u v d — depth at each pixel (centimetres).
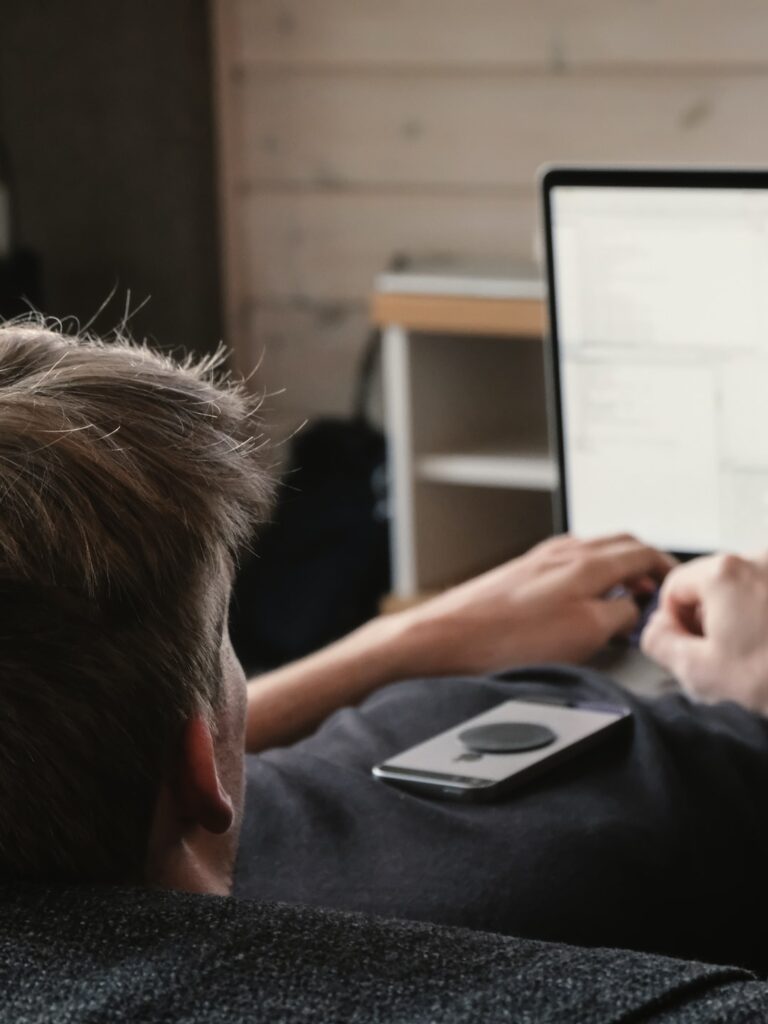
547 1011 38
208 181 293
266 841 72
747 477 133
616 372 135
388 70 274
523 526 253
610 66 256
